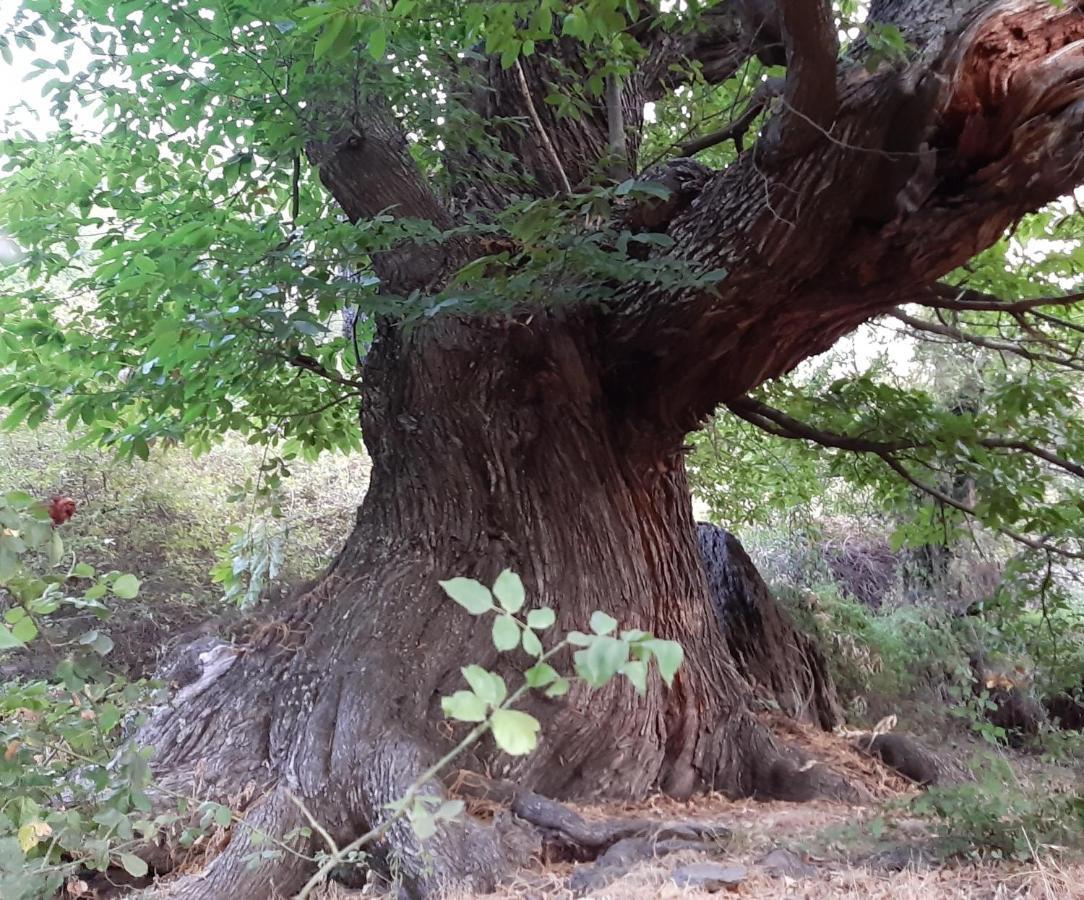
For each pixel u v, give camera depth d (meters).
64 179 6.73
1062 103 4.41
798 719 8.08
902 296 5.48
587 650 1.49
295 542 13.02
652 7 6.17
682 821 4.81
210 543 12.49
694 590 6.84
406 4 3.92
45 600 2.79
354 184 6.14
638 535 6.47
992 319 9.59
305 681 5.14
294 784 4.53
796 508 13.52
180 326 5.12
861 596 13.85
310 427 8.58
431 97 6.18
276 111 5.70
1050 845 3.41
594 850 4.45
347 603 5.59
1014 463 7.55
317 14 3.78
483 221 6.70
